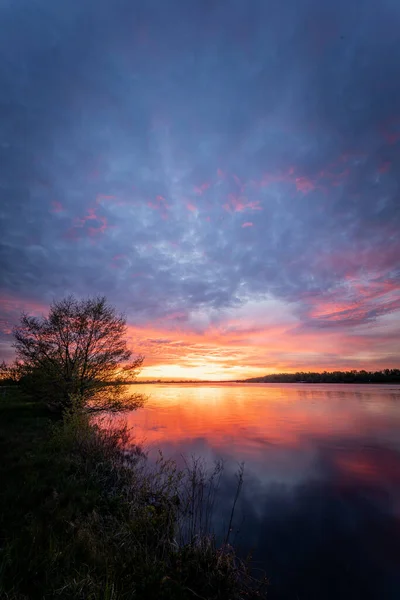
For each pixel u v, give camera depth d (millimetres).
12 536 4746
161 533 5652
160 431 18688
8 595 3605
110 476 8742
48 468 8211
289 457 13055
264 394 66688
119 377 18328
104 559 4637
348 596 4594
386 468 11594
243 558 5562
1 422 14508
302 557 5652
